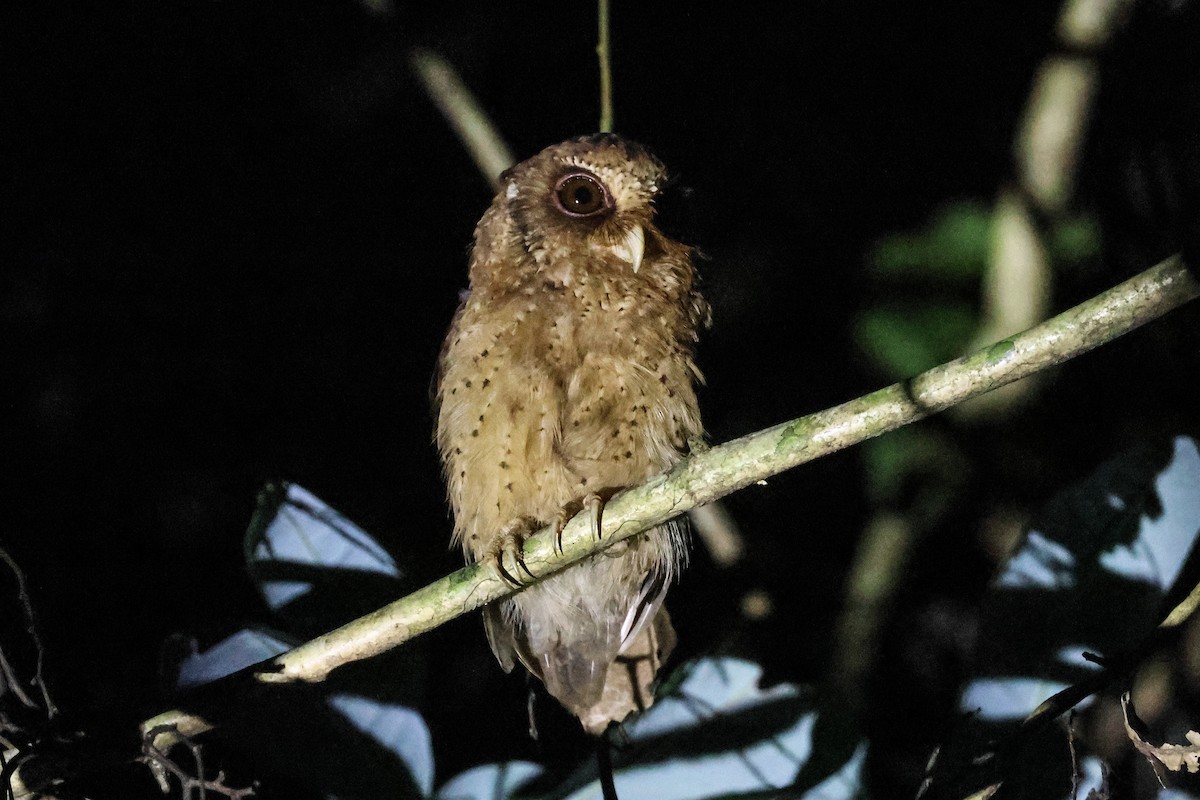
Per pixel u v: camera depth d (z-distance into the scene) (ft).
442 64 19.34
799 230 19.56
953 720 18.86
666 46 19.65
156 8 19.51
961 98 19.57
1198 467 18.90
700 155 19.60
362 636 18.79
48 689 18.86
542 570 18.83
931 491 19.34
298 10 19.56
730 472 18.75
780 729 18.90
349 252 19.52
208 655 18.93
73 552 19.30
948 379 18.66
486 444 19.03
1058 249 19.26
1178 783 18.83
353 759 18.89
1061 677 18.86
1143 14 19.34
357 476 19.43
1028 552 18.90
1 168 19.40
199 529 19.35
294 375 19.47
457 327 19.10
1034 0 19.54
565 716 19.24
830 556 19.40
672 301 19.07
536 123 19.63
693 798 18.88
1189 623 18.85
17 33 19.43
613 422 19.03
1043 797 18.83
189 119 19.51
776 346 19.52
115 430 19.36
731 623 19.25
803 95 19.60
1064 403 19.39
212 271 19.47
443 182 19.56
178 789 18.97
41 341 19.38
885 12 19.60
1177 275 18.61
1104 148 19.35
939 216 19.36
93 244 19.43
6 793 18.76
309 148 19.54
